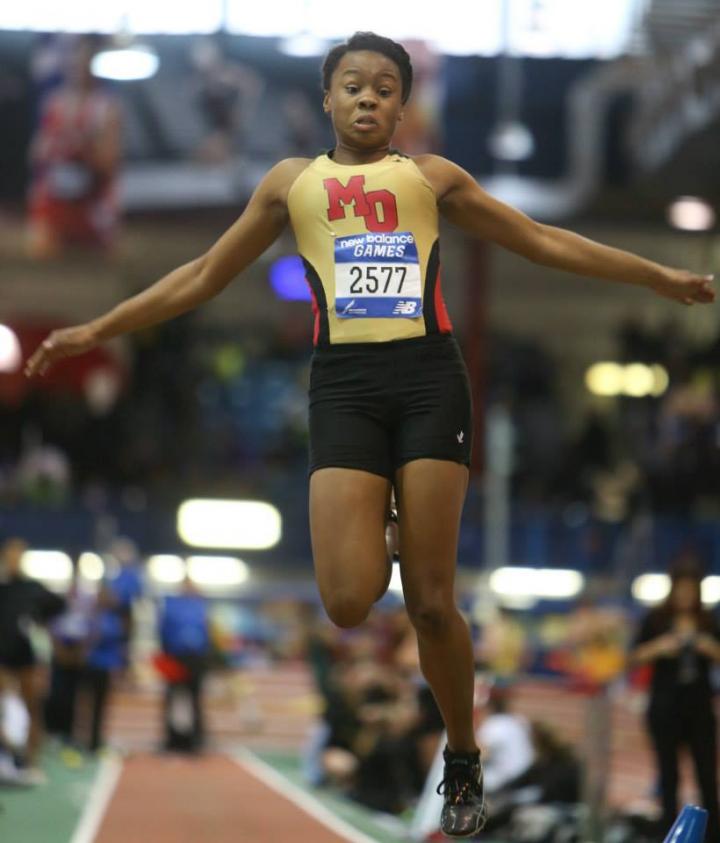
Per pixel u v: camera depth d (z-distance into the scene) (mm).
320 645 37969
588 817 23672
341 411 11695
